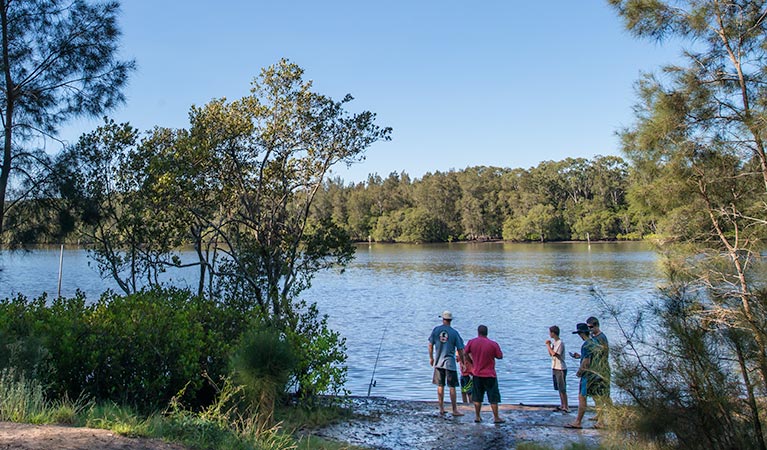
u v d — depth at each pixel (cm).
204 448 548
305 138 1266
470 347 990
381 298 3428
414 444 832
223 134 1207
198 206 1248
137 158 1259
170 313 888
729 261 711
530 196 12419
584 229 11375
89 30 1252
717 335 557
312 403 997
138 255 1291
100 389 755
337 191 14338
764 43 897
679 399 549
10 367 643
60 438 481
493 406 969
